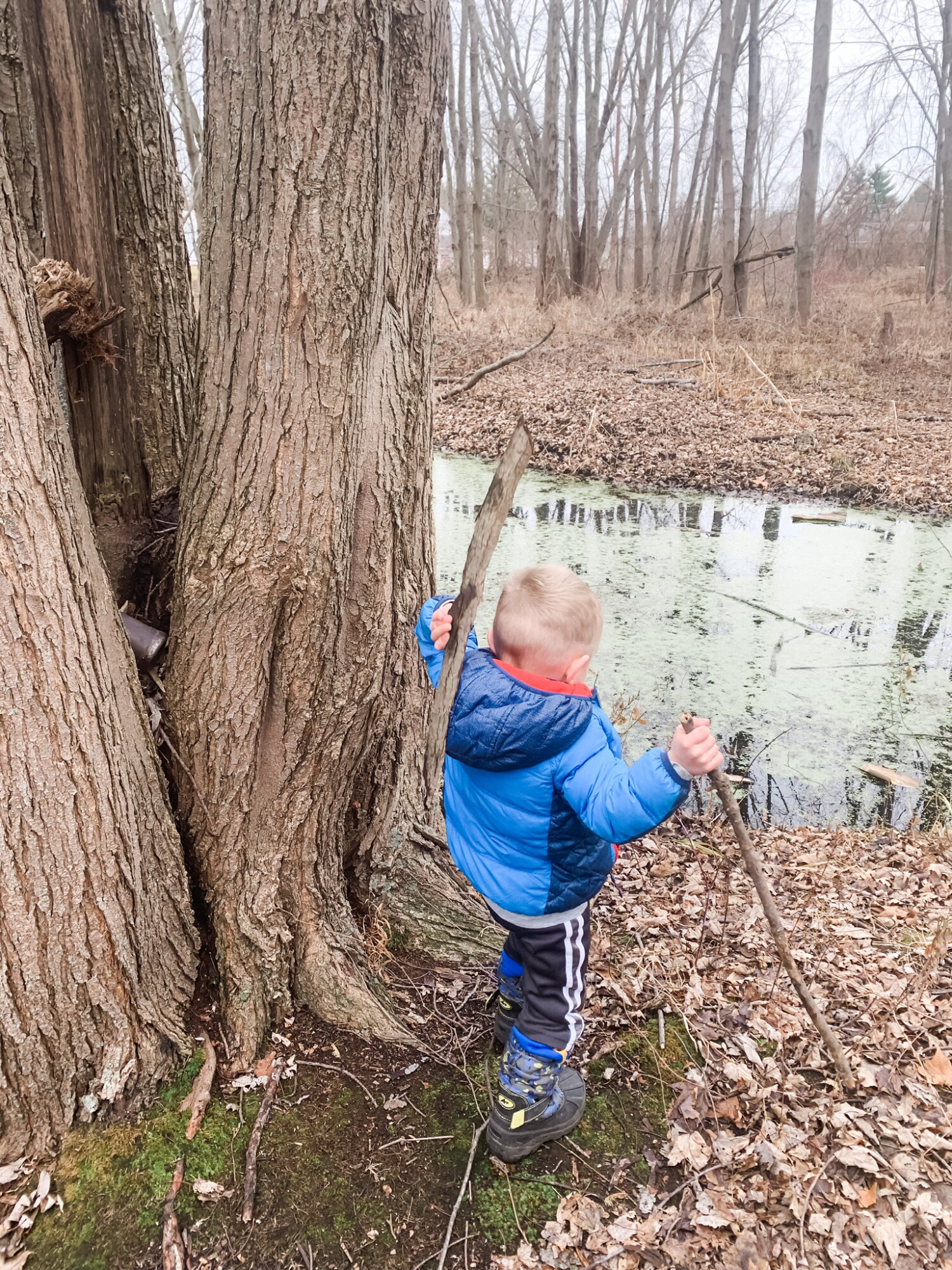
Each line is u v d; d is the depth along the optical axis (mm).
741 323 17625
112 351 2475
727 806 1976
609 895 3453
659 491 10805
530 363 15781
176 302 2729
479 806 1910
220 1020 2273
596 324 18266
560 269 23062
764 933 3160
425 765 1990
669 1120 2186
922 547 8727
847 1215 1948
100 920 1925
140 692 2164
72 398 2463
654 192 23922
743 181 19188
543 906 1916
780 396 12961
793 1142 2115
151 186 2600
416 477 2715
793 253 17844
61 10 2230
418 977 2629
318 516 2049
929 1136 2148
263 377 1969
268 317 1936
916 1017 2602
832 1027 2557
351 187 1896
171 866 2205
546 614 1810
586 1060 2387
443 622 1995
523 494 10734
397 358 2492
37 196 2285
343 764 2391
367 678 2346
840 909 3438
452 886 2943
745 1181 2025
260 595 2080
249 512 2043
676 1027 2529
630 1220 1913
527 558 8430
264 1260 1779
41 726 1780
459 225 24109
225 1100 2098
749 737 5367
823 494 10430
